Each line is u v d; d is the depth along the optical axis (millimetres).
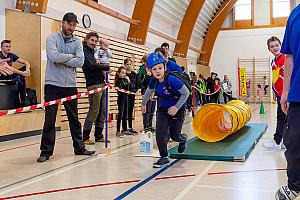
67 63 4195
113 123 8969
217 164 4047
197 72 19750
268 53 20875
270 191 2939
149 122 6484
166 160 4016
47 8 8062
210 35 20859
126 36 12008
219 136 5758
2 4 7102
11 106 6211
